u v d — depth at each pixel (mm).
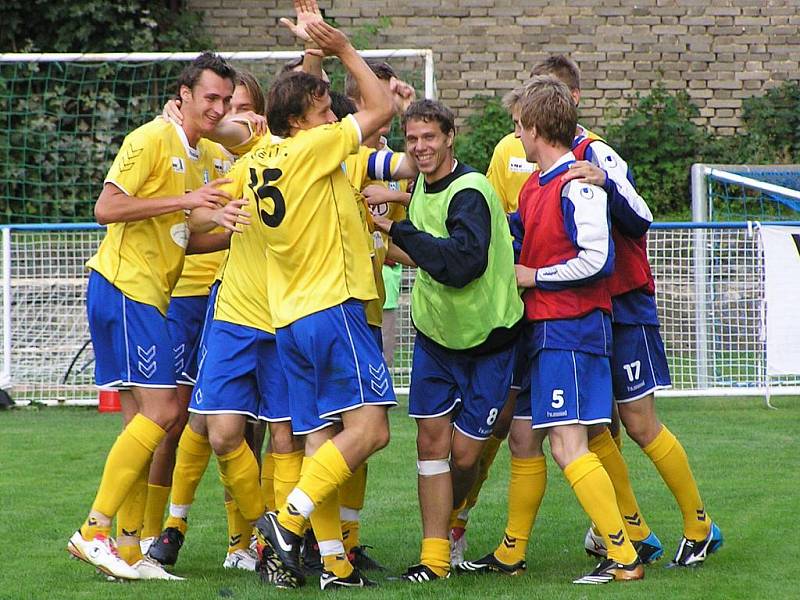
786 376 35375
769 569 17156
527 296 17062
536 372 16875
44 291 37562
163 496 19078
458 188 16609
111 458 17344
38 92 52656
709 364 35844
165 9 55281
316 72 18672
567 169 16891
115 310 17547
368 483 24688
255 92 20062
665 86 55562
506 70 55625
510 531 17609
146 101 53062
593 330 16719
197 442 18625
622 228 17391
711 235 35438
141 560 17750
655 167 54750
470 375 17188
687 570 17281
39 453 28281
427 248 16312
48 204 51094
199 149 18875
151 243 17734
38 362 37594
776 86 55469
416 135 16578
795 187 46656
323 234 16484
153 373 17625
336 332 16312
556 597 15625
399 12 55531
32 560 18672
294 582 16625
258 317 17453
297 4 18031
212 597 16172
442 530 17406
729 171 45969
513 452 17688
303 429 16781
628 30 55406
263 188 16562
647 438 17719
